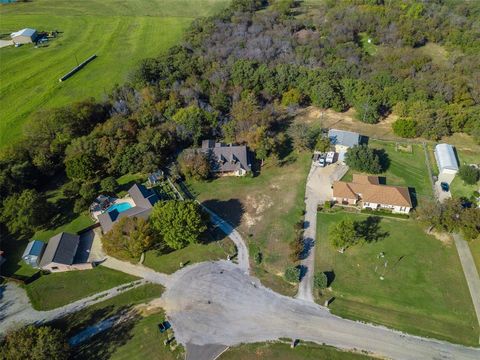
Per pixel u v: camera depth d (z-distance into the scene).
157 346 68.12
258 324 71.38
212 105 131.25
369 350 67.12
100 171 105.56
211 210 96.50
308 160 112.12
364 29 183.38
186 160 103.94
